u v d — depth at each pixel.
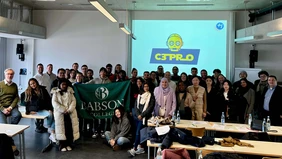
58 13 8.25
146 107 4.57
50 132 4.62
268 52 7.80
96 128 5.37
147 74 6.03
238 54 7.92
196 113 4.79
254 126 3.91
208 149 2.95
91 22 8.20
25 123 6.36
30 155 4.20
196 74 6.75
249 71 7.38
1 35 6.92
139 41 8.12
